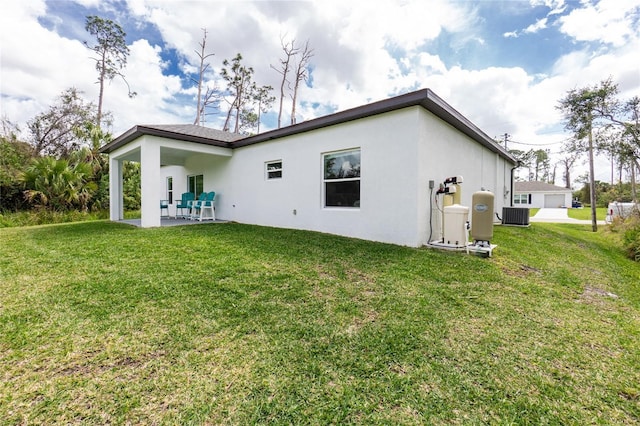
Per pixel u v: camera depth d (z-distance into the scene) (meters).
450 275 3.76
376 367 1.90
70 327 2.31
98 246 4.97
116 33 19.05
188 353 2.02
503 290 3.34
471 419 1.50
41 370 1.81
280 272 3.73
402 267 4.02
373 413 1.53
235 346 2.11
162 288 3.11
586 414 1.55
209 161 10.16
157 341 2.15
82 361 1.91
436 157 5.91
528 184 36.81
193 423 1.45
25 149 16.02
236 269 3.79
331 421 1.48
